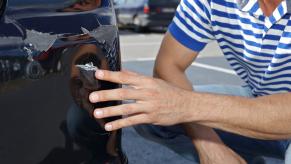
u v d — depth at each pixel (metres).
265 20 1.61
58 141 1.30
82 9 1.31
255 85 1.96
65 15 1.28
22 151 1.26
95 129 1.37
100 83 1.34
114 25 1.39
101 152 1.41
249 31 1.68
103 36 1.34
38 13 1.25
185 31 1.88
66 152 1.32
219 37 1.82
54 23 1.26
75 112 1.31
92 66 1.32
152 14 13.21
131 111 1.39
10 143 1.24
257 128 1.53
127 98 1.38
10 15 1.21
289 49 1.62
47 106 1.26
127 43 10.85
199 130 1.91
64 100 1.28
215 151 1.91
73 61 1.28
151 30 13.80
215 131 2.05
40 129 1.27
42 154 1.28
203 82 5.83
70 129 1.31
